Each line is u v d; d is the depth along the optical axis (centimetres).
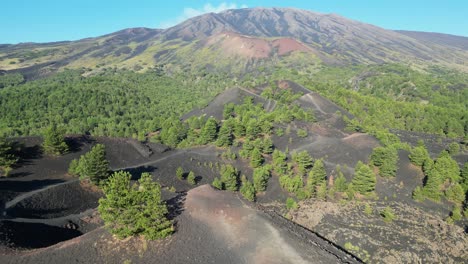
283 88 16350
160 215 4462
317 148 10219
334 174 8719
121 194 4309
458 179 8344
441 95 19300
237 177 8319
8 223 4775
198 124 12494
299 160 8688
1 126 12750
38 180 6844
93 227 5559
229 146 10319
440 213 7262
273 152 9631
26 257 4003
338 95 16275
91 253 4150
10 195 5869
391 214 6506
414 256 5488
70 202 6144
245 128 10850
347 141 10488
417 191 7731
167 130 11538
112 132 12762
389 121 14975
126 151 9081
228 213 5053
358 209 6962
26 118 14038
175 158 9119
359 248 5662
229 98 15238
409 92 19812
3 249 4075
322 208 6944
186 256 4166
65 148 8150
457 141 13425
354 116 13875
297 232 4959
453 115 15575
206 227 4716
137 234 4384
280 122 12256
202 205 5184
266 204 7412
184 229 4619
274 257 4169
